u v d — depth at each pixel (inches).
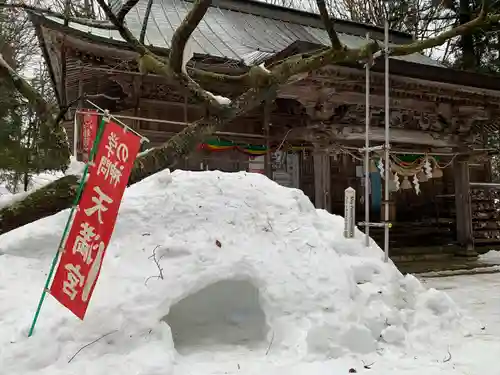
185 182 216.5
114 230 191.0
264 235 205.0
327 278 194.4
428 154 504.1
